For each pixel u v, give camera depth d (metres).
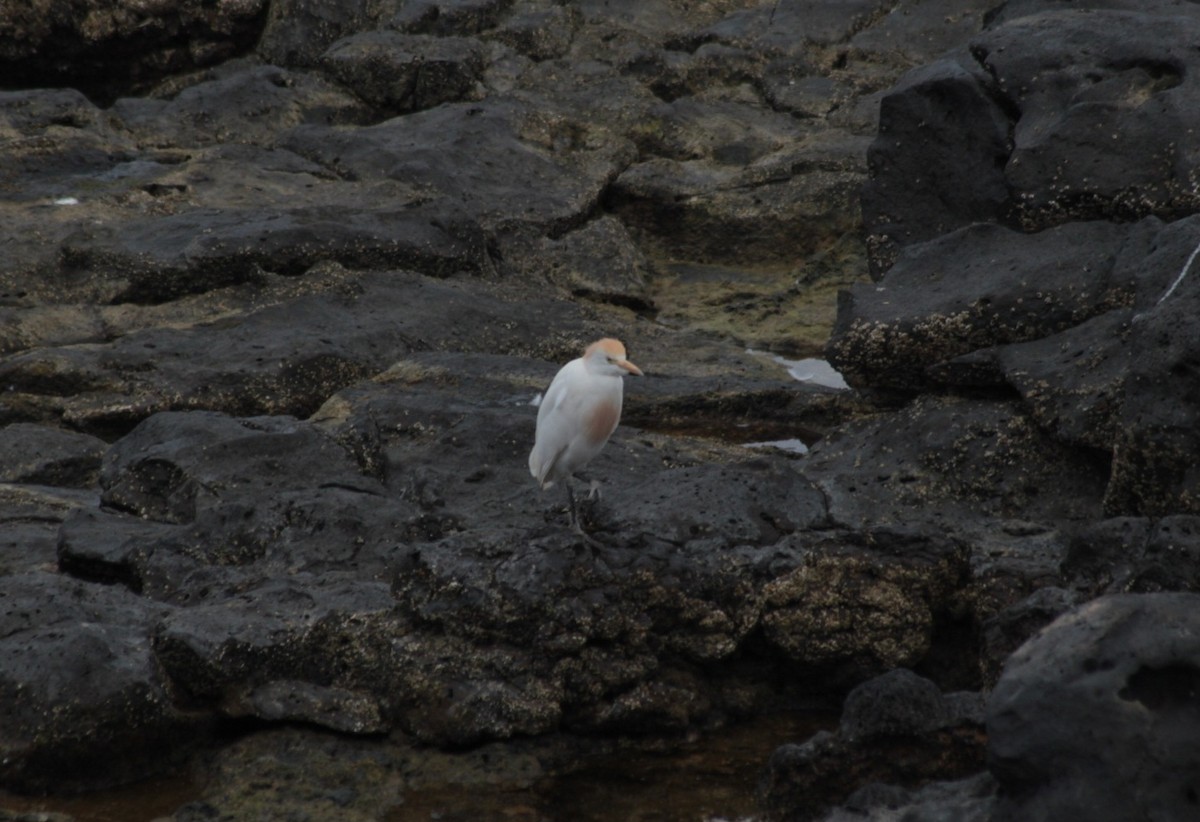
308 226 18.83
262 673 9.81
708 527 10.96
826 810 8.42
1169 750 6.41
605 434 10.36
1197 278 11.33
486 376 15.64
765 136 24.89
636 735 10.06
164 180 21.17
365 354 16.70
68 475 14.09
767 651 10.66
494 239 21.22
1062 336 13.05
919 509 12.38
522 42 27.73
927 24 27.53
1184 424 10.86
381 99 26.14
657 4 29.44
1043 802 6.56
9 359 15.88
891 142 16.12
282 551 11.20
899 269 14.74
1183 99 14.11
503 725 9.72
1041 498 12.43
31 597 10.18
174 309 17.73
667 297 21.34
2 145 21.45
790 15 28.33
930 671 10.80
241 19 28.23
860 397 15.09
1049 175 14.53
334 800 9.09
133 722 9.35
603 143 24.58
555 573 9.97
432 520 11.56
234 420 13.24
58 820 8.91
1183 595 6.92
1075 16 15.98
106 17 27.50
